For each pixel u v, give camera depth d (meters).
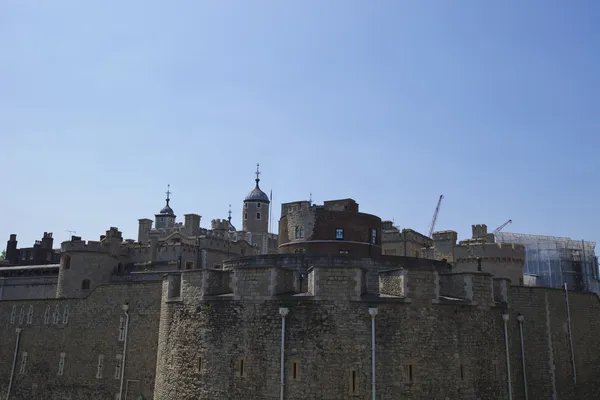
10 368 58.00
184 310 36.12
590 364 49.56
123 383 49.19
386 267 38.88
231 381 32.88
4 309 60.22
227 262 43.50
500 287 38.34
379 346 31.39
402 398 31.08
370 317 31.72
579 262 83.81
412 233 78.81
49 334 56.12
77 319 54.38
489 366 34.50
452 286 35.47
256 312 33.06
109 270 70.69
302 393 31.12
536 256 84.06
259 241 105.56
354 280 32.19
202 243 74.56
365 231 49.03
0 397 57.38
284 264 39.78
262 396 31.84
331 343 31.48
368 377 31.00
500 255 64.25
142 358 48.84
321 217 48.75
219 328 34.00
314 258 39.00
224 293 35.56
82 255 68.56
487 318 35.06
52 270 77.12
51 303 56.91
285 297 32.50
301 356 31.56
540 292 47.34
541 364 45.88
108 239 71.25
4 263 93.38
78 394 52.38
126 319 50.81
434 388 31.86
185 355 35.28
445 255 68.44
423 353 32.03
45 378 55.16
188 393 34.47
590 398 48.72
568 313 48.69
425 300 32.78
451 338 33.00
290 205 52.44
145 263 72.62
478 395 33.41
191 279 36.16
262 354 32.34
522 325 44.66
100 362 51.69
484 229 76.00
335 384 31.03
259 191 119.62
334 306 31.92
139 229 93.44
